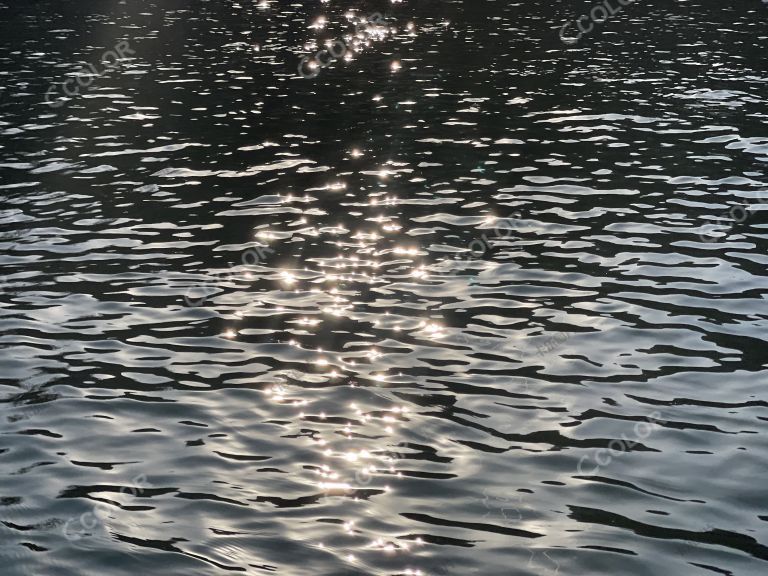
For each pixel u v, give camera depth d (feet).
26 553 19.35
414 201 43.65
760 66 76.07
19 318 31.22
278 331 30.17
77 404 25.58
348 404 25.58
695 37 90.02
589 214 41.73
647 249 37.42
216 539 19.84
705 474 22.44
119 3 115.03
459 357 28.35
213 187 46.06
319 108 62.59
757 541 19.92
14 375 27.25
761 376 27.17
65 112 61.72
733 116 59.77
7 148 53.31
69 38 90.17
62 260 36.58
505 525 20.39
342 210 42.42
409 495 21.48
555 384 26.73
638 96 65.62
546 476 22.31
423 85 69.41
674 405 25.61
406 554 19.36
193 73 73.87
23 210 42.63
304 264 36.04
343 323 30.76
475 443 23.72
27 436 23.97
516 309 31.83
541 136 55.36
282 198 44.27
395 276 34.73
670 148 52.60
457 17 103.81
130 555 19.31
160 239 38.91
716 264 35.76
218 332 30.14
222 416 24.98
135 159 50.98
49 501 21.20
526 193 44.78
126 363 28.02
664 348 28.94
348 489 21.70
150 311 31.78
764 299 32.48
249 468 22.57
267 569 18.88
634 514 20.85
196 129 57.36
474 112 61.31
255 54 81.97
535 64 77.20
